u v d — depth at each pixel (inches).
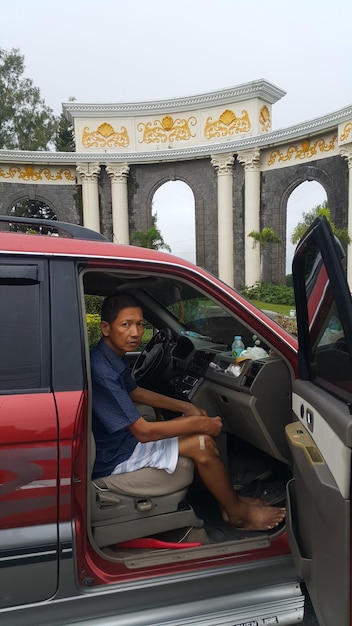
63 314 64.4
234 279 786.8
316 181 703.7
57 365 62.4
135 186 820.6
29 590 59.7
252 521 89.8
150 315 131.7
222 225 776.3
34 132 1354.6
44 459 58.8
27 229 82.9
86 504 64.2
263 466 109.6
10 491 57.5
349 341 54.4
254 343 110.1
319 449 63.2
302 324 75.1
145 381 123.3
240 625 68.1
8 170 804.6
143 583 66.0
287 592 73.0
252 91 738.2
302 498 70.1
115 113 800.9
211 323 119.3
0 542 57.5
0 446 57.1
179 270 76.0
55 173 822.5
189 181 804.6
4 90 1332.4
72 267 67.0
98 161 796.6
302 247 70.1
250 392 88.4
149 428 77.3
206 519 94.5
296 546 69.5
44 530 59.5
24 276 63.3
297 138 697.0
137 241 794.8
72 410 60.7
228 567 71.2
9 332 61.7
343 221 669.9
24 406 59.0
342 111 626.5
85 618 64.4
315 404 65.6
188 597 69.7
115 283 108.0
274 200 747.4
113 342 79.9
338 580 55.9
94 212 811.4
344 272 56.0
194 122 792.9
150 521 78.6
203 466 82.7
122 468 78.6
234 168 772.6
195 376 112.2
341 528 54.7
